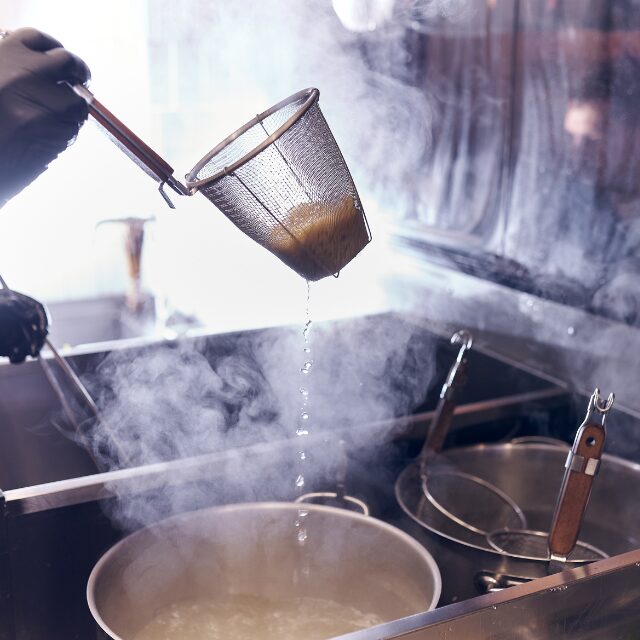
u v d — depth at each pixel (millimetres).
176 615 1038
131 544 985
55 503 1052
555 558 1031
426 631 781
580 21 1450
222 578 1086
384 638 761
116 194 2527
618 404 1412
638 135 1363
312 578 1086
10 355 988
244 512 1066
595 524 1310
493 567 1064
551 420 1482
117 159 2510
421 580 973
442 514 1207
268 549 1085
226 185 860
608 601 891
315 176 883
